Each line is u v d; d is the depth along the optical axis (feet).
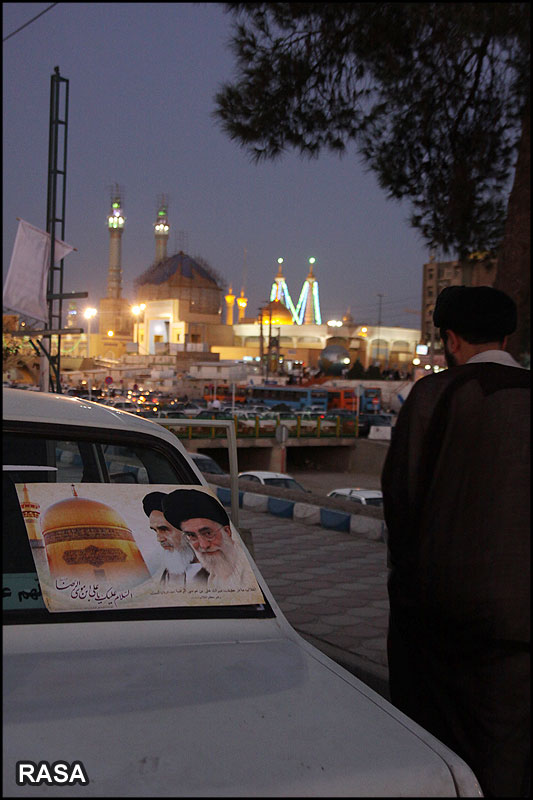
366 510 36.29
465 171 35.01
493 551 6.09
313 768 4.87
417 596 6.59
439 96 33.53
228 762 4.78
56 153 49.73
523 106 31.14
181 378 269.23
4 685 5.27
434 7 26.84
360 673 14.62
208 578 6.89
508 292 28.76
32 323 50.14
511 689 5.95
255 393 220.84
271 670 6.04
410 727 5.64
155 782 4.50
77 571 6.42
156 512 7.19
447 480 6.50
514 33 24.12
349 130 33.88
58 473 8.58
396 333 498.28
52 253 49.26
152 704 5.26
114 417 8.14
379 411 203.31
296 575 22.75
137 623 6.25
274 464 132.36
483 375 6.77
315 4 29.60
